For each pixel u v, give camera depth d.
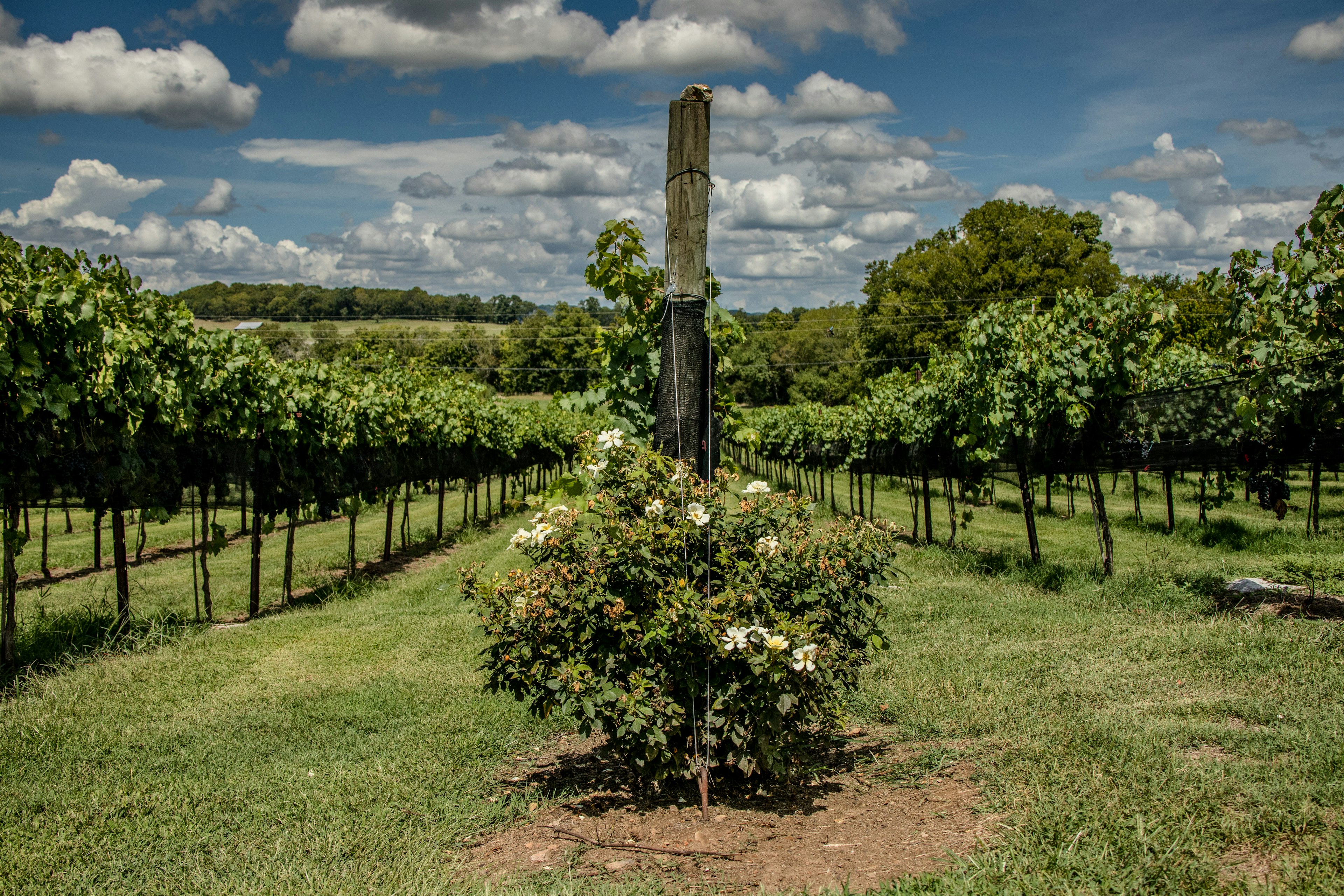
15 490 6.31
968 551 11.03
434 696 5.55
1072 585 8.16
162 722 5.10
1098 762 3.45
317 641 7.20
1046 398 8.66
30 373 5.88
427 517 20.67
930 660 5.71
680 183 3.95
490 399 20.70
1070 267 36.59
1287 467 6.81
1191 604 6.79
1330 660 4.72
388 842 3.38
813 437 20.11
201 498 8.38
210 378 7.99
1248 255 6.49
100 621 7.70
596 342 5.07
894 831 3.16
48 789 4.00
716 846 3.20
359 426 11.51
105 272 7.11
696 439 4.03
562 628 3.54
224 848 3.37
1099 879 2.53
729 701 3.39
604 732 3.55
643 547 3.36
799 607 3.62
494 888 2.95
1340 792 2.90
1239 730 3.69
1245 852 2.63
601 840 3.34
